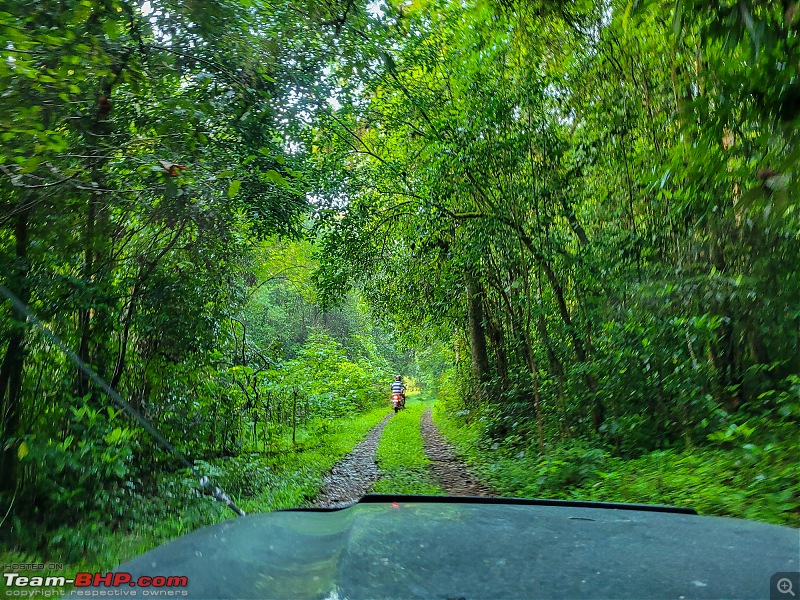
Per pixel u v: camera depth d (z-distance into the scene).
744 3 3.59
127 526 5.80
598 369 9.25
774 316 7.46
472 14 9.14
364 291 15.81
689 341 7.96
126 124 6.07
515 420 12.60
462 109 9.87
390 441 14.70
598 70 9.41
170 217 7.11
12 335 5.71
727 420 7.63
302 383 13.75
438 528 2.27
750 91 3.95
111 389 7.21
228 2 5.98
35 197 5.62
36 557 4.58
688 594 1.55
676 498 5.96
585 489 7.27
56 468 5.46
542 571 1.73
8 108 4.52
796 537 2.18
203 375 8.62
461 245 10.74
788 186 3.89
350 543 2.02
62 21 4.54
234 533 2.22
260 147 7.50
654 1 4.66
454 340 19.39
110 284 6.98
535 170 9.59
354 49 8.01
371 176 12.17
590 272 9.52
